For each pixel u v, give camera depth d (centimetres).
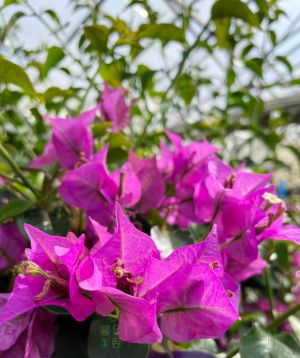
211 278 16
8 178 30
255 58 51
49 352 19
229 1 32
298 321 24
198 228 32
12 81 28
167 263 16
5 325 18
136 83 48
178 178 28
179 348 24
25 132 52
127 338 16
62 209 28
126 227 16
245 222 22
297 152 66
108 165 37
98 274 16
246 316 31
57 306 17
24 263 16
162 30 35
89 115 29
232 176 23
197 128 60
